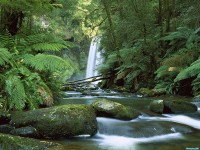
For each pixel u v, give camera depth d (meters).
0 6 6.95
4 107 5.52
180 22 14.70
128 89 14.41
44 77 7.30
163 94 11.06
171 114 6.93
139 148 4.48
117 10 16.77
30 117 4.91
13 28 7.42
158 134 5.30
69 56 28.38
